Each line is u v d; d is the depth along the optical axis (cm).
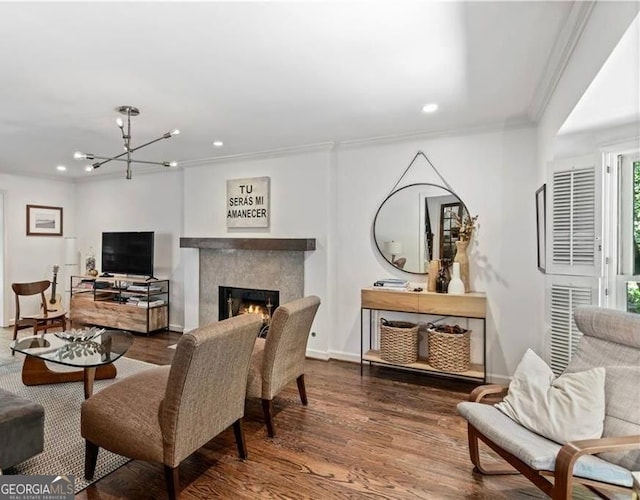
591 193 245
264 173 456
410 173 382
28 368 330
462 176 359
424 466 219
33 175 590
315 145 413
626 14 138
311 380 357
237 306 496
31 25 184
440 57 219
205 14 176
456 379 360
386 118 326
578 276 253
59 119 325
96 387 330
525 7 172
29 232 588
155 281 524
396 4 169
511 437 176
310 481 204
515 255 338
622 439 156
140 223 577
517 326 337
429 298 343
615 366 191
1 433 189
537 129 325
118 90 264
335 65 228
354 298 411
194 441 188
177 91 266
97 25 185
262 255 463
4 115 315
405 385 344
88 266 601
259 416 282
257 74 240
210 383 192
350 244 412
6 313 557
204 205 500
